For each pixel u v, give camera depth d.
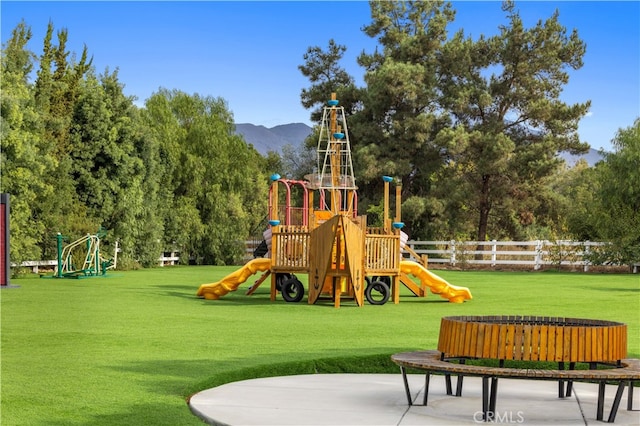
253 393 8.04
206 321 14.61
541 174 41.94
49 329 13.16
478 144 42.62
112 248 35.38
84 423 6.68
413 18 48.47
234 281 20.05
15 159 28.25
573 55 43.78
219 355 10.34
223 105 48.53
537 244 38.06
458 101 43.22
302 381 8.84
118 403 7.45
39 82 33.22
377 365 9.88
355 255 18.31
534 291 22.94
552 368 9.55
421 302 19.81
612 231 34.59
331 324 14.32
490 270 37.53
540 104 42.53
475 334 7.13
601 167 36.56
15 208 28.50
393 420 6.89
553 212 44.72
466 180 44.62
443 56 45.94
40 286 24.27
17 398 7.62
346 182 23.92
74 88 34.66
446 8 49.03
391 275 19.47
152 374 8.90
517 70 43.38
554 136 43.12
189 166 43.44
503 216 49.06
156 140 39.19
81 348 10.96
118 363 9.66
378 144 45.56
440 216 44.16
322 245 18.59
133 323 14.16
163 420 6.83
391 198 45.81
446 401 7.80
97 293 21.36
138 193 36.28
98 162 35.28
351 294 20.67
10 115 27.61
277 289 22.11
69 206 33.31
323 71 51.41
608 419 6.94
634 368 6.93
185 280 27.72
